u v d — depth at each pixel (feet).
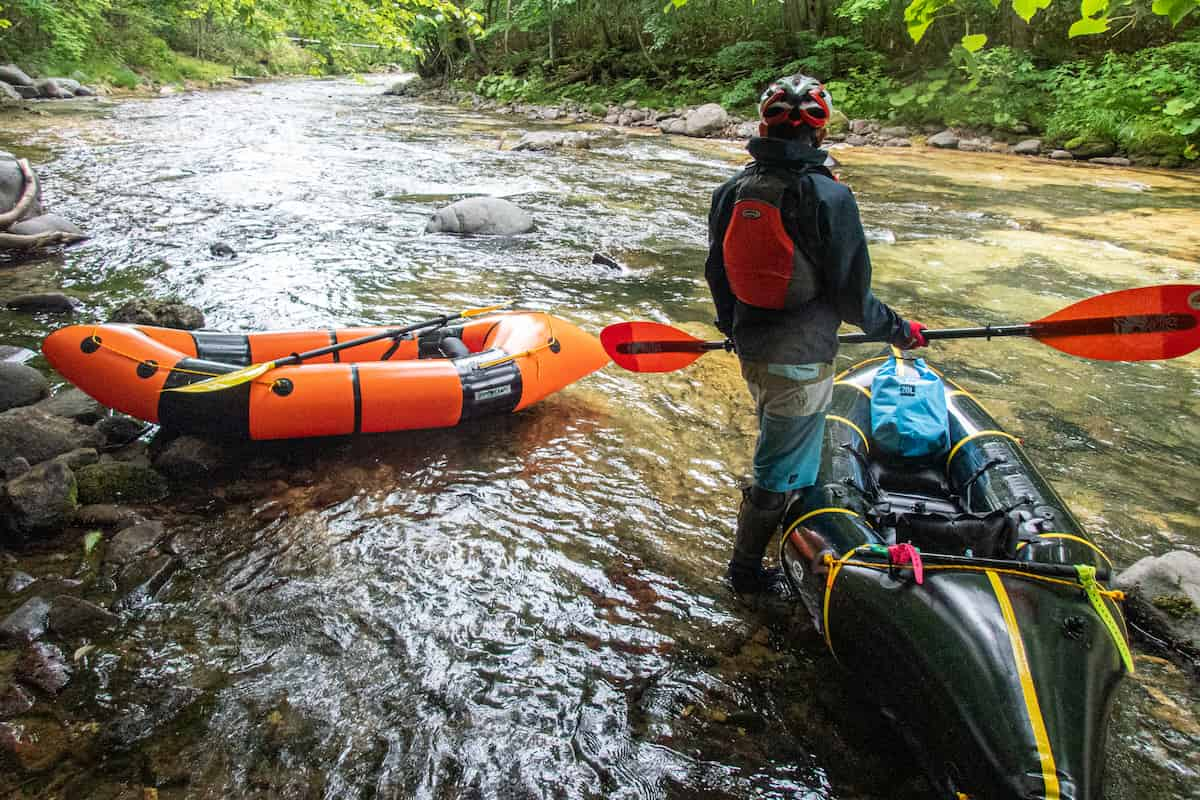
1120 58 49.75
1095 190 35.50
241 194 30.63
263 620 8.75
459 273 21.89
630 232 27.07
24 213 23.67
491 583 9.49
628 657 8.41
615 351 9.98
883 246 25.66
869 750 7.32
